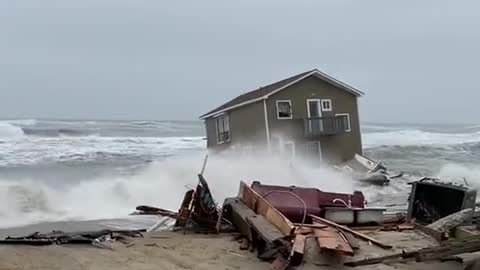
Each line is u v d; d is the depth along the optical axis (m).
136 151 39.38
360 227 11.76
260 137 29.78
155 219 16.02
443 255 7.28
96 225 14.84
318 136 30.70
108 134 52.94
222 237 10.96
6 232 13.59
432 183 12.27
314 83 31.08
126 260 8.67
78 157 34.22
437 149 47.00
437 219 11.98
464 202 11.46
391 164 36.78
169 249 9.62
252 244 9.68
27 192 18.73
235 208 11.68
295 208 11.68
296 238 8.82
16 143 39.88
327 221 11.00
